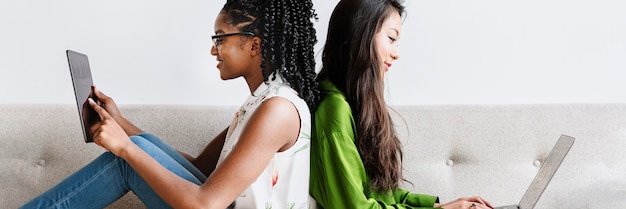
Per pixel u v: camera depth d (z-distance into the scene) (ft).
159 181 4.06
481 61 6.51
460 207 4.90
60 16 6.00
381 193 4.87
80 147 5.54
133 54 6.08
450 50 6.47
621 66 6.59
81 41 6.03
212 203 3.98
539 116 6.00
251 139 4.08
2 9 5.93
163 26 6.09
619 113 6.08
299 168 4.38
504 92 6.55
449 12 6.44
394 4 5.00
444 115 5.93
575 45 6.59
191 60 6.14
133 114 5.60
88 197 4.29
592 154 5.98
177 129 5.63
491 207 5.04
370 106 4.80
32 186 5.48
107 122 4.17
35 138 5.51
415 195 5.23
